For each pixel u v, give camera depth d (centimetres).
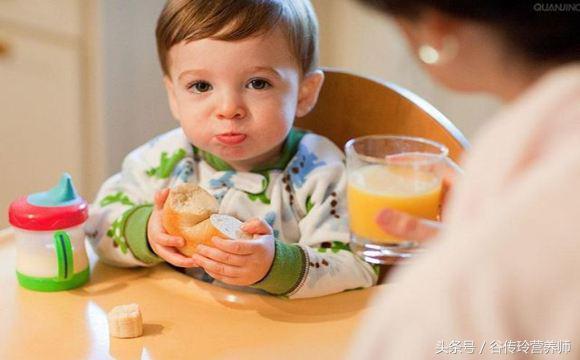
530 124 49
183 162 119
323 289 101
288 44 109
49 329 92
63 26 193
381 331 48
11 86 207
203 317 95
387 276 113
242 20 105
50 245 100
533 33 48
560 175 45
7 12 203
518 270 44
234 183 115
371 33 203
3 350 87
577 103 48
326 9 210
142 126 202
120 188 119
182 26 107
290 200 114
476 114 193
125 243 106
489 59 50
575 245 44
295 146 118
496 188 49
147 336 90
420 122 115
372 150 102
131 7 191
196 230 98
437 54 51
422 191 94
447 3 49
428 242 76
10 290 101
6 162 213
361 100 122
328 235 109
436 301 46
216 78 107
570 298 43
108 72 192
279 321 95
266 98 108
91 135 198
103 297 100
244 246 95
